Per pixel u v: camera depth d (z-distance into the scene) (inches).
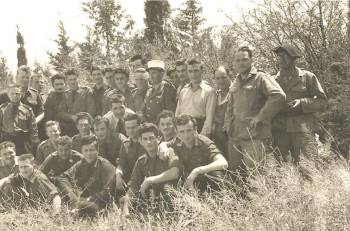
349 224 176.4
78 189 259.6
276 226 182.2
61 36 858.1
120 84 327.6
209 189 235.5
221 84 274.2
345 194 185.2
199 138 246.7
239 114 244.1
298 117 247.4
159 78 306.5
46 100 349.4
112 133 292.8
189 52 461.7
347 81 289.6
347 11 332.5
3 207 236.4
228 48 404.2
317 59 328.5
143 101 319.0
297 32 332.8
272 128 252.1
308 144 245.0
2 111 324.5
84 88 349.4
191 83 287.9
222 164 237.1
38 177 251.9
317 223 178.7
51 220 221.5
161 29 784.3
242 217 193.3
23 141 326.3
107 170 262.2
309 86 249.8
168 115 264.4
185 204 207.5
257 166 216.8
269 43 347.3
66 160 280.4
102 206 252.4
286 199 193.5
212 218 195.2
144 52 597.0
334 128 281.1
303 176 222.7
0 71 765.9
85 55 769.6
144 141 241.9
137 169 249.0
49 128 302.2
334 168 211.8
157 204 231.0
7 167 286.5
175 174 238.4
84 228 218.1
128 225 213.9
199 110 280.5
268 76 239.9
